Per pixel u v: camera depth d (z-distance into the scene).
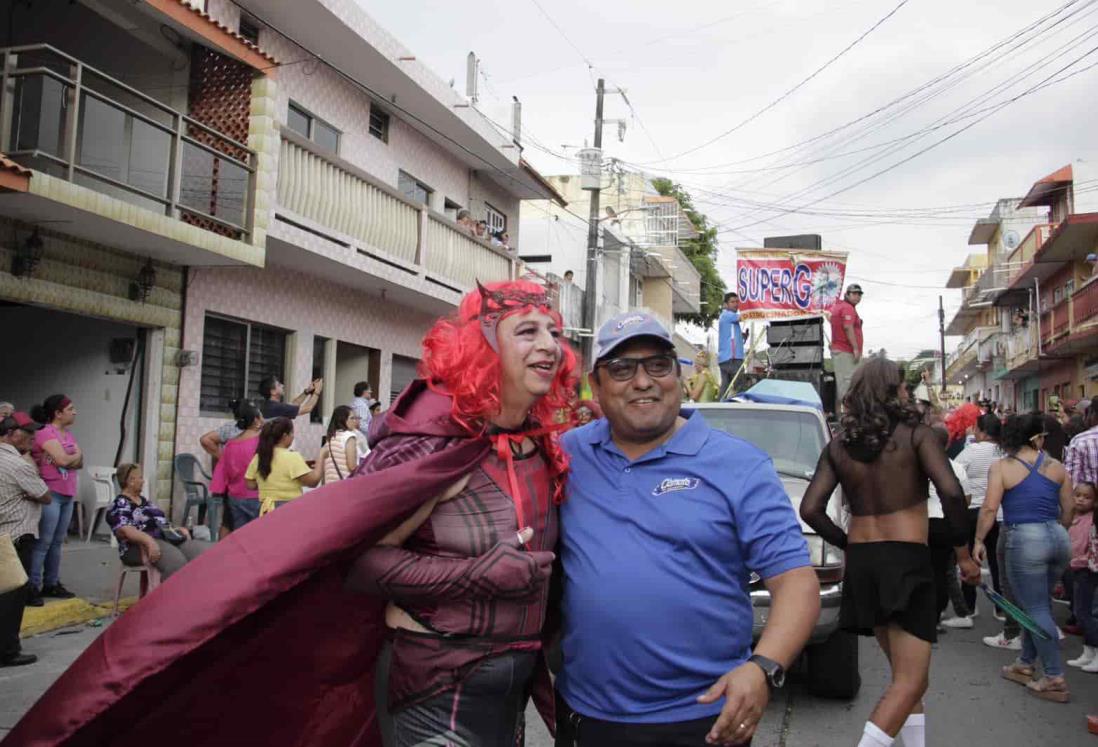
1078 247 28.03
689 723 2.38
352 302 15.73
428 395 2.30
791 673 6.66
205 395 12.27
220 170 10.97
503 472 2.27
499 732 2.24
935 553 6.78
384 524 2.09
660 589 2.39
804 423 7.27
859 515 4.29
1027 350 34.31
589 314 22.53
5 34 11.62
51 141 8.98
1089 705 5.95
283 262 13.44
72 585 8.59
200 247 10.38
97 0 10.02
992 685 6.45
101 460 11.35
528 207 30.23
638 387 2.49
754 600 5.40
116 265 10.54
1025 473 6.09
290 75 13.57
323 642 2.37
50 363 11.81
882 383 4.31
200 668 2.25
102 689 1.97
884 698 4.09
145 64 11.65
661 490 2.47
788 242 25.33
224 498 8.29
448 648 2.16
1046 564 6.06
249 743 2.39
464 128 17.39
